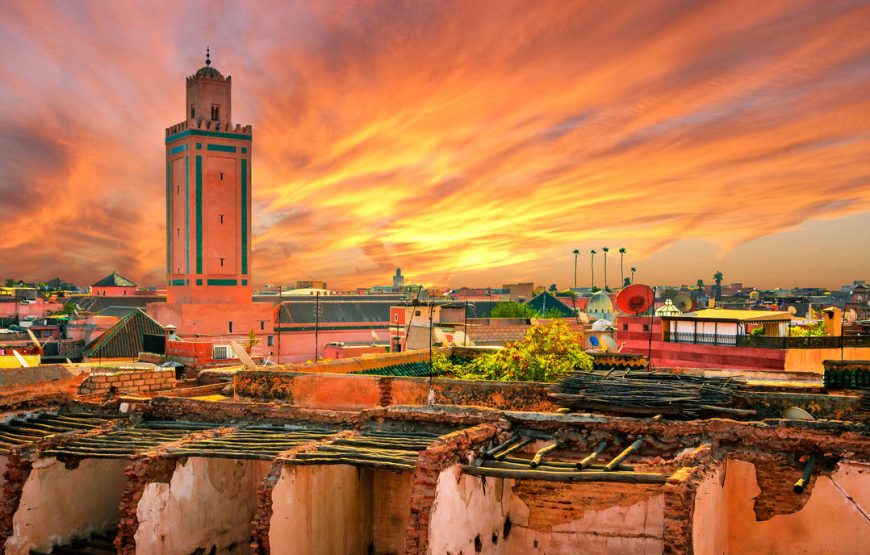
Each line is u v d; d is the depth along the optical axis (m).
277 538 12.82
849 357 38.50
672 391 15.34
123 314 97.81
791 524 12.76
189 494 14.74
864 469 12.25
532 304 100.62
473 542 12.81
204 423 17.36
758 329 46.81
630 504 13.38
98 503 16.42
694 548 10.98
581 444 14.05
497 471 12.34
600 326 59.06
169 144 95.75
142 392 21.78
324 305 111.25
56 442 15.61
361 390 19.77
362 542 15.11
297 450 13.73
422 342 57.97
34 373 18.88
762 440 13.01
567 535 13.70
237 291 94.50
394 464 12.75
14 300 109.75
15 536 14.83
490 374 26.80
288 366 25.14
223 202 93.56
